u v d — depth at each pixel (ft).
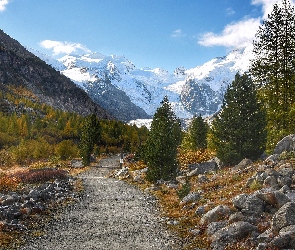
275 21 90.58
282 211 35.91
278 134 90.33
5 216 47.78
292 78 87.04
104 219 52.85
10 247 38.22
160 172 97.71
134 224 49.93
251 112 95.09
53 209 57.77
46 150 219.00
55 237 42.86
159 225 49.21
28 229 45.29
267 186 51.16
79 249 38.60
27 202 56.24
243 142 93.76
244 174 66.64
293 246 32.14
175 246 39.65
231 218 41.45
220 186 64.90
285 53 88.17
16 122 351.67
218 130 100.01
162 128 99.30
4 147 263.08
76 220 51.72
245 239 36.60
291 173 52.95
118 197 74.02
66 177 104.58
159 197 73.20
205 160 120.88
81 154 202.39
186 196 62.08
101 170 178.50
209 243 38.75
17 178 87.92
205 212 50.42
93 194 77.36
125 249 38.78
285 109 90.38
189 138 197.57
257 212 42.19
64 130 388.78
